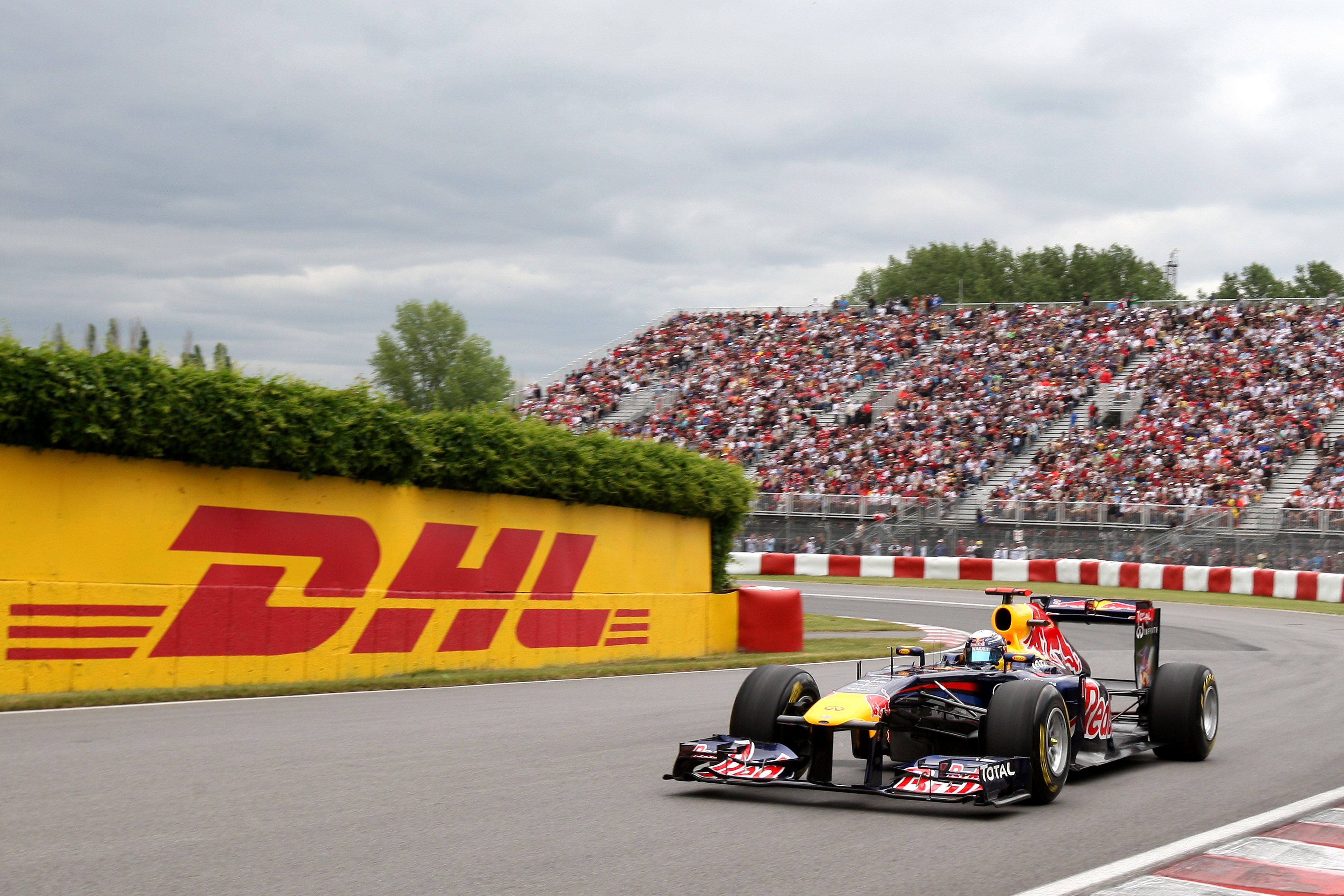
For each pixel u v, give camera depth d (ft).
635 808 22.07
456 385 229.66
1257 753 30.37
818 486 126.52
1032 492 115.55
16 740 28.17
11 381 36.50
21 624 35.53
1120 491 111.65
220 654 39.68
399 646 44.60
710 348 158.92
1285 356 123.85
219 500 42.63
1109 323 139.54
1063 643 28.55
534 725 32.86
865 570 116.26
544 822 20.63
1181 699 28.60
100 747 27.27
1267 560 100.78
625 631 53.83
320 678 42.16
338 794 22.57
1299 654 59.77
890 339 148.66
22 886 16.14
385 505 47.83
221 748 27.50
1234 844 20.03
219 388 41.37
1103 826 21.33
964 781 21.09
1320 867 18.66
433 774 24.98
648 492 58.49
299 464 44.32
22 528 37.70
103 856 17.70
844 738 32.63
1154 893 17.04
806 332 156.87
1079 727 25.85
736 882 17.04
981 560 111.86
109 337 40.40
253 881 16.56
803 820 21.29
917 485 121.49
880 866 18.10
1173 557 104.88
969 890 16.84
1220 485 107.86
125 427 39.11
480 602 47.50
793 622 60.44
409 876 17.02
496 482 51.01
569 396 156.46
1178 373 126.31
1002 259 338.95
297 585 44.78
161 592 38.34
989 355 139.95
